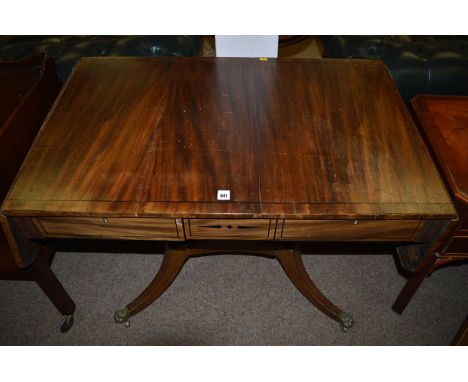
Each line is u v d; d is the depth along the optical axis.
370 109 1.11
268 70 1.25
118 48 1.56
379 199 0.87
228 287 1.47
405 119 1.08
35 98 1.18
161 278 1.32
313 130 1.04
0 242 1.01
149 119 1.07
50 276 1.19
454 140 1.08
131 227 0.91
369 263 1.55
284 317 1.39
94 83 1.19
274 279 1.50
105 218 0.88
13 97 1.21
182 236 0.94
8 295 1.43
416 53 1.57
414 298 1.43
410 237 0.94
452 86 1.54
